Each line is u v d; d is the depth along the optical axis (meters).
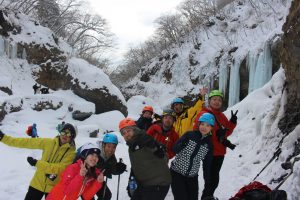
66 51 25.95
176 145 4.79
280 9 28.73
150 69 38.41
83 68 22.78
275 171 6.06
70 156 4.49
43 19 37.47
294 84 7.31
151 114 6.57
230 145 5.54
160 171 4.32
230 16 33.16
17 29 23.55
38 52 23.70
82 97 21.78
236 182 6.95
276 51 19.64
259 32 27.33
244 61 23.83
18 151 9.84
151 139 4.34
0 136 4.38
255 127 9.88
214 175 5.55
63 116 17.84
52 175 4.39
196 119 5.24
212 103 5.58
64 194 3.76
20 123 15.30
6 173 7.66
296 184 4.80
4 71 21.02
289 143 6.29
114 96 21.88
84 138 13.64
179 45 36.50
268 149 7.61
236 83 23.58
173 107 6.19
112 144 4.57
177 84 32.75
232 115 5.72
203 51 31.94
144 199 4.30
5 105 15.61
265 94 11.46
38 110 17.70
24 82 22.05
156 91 34.38
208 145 4.81
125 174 8.05
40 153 9.63
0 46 21.61
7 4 28.80
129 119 4.42
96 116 18.39
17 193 6.41
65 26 41.19
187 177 4.90
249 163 7.69
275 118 8.25
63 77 22.83
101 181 3.82
